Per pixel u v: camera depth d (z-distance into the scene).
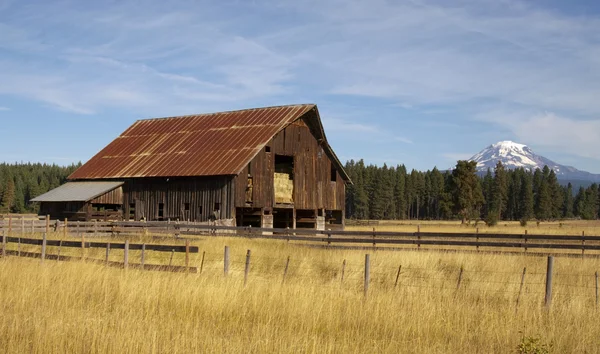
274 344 11.85
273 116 49.75
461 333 13.33
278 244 32.47
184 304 15.05
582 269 23.36
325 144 51.84
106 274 18.36
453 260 25.41
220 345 11.52
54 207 50.09
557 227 76.12
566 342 12.59
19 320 13.07
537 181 174.62
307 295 15.62
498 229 65.25
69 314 14.02
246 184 45.62
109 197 49.47
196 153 48.84
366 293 16.59
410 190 166.12
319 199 51.56
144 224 42.19
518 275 21.64
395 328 13.48
